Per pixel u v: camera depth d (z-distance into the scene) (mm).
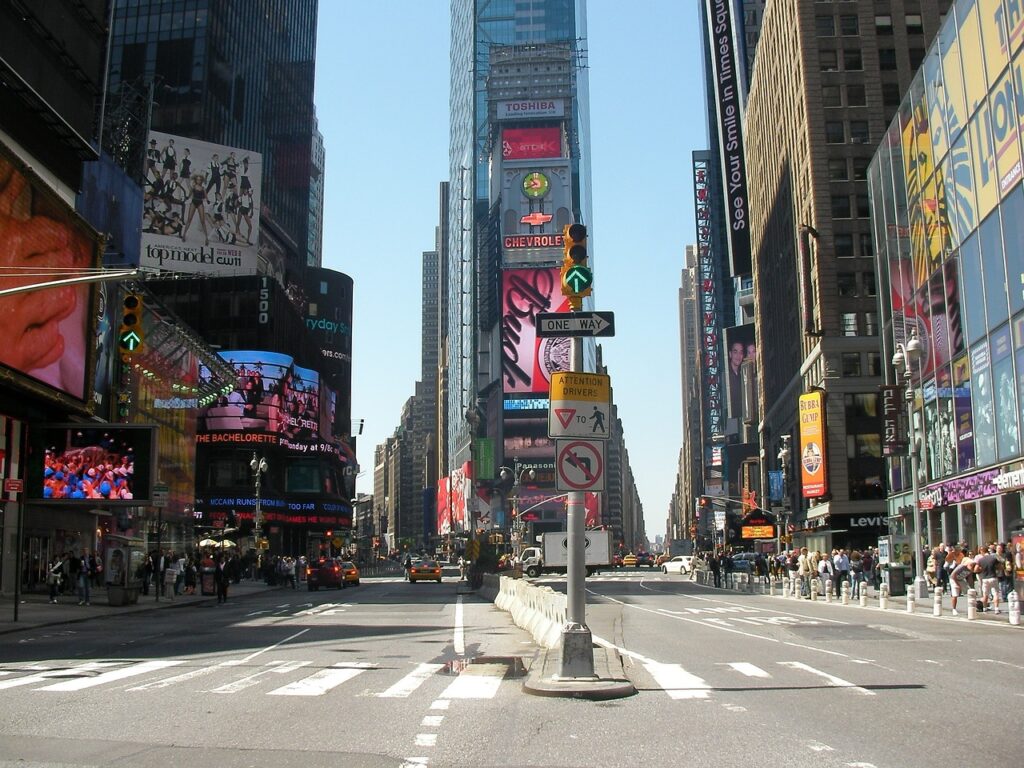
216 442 94062
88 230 42250
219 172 85562
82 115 43406
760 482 124125
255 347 98688
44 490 37906
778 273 100000
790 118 90312
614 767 8438
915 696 12641
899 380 57125
